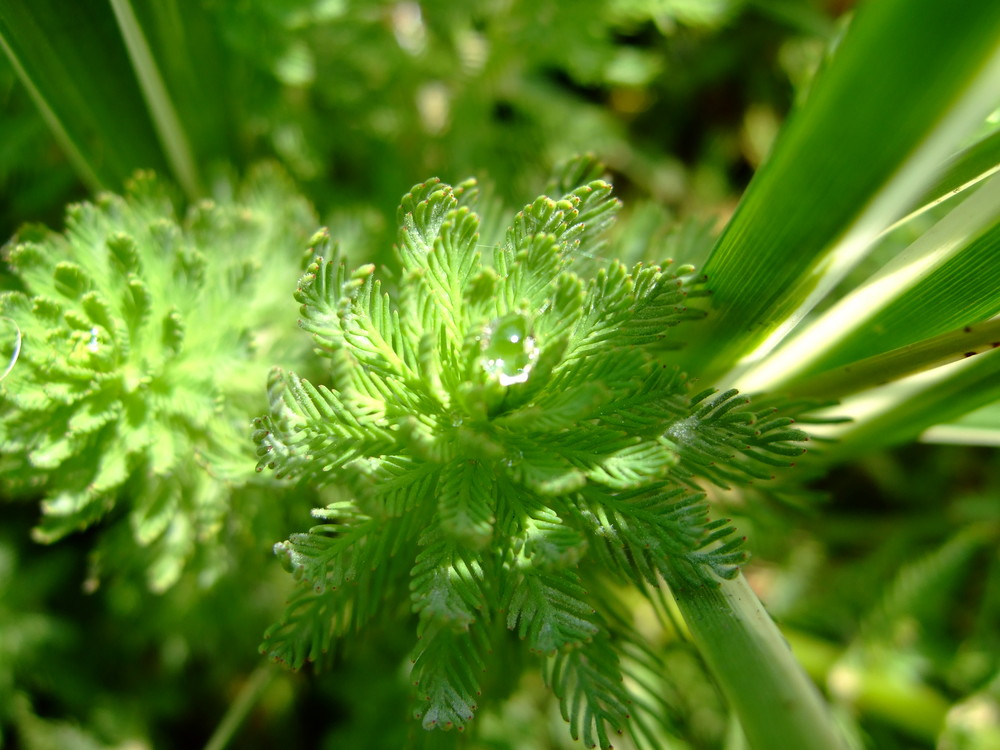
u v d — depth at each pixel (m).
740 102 0.17
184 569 0.11
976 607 0.14
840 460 0.12
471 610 0.07
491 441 0.07
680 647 0.10
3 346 0.08
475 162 0.15
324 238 0.07
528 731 0.13
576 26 0.14
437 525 0.07
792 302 0.08
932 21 0.06
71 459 0.09
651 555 0.07
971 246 0.08
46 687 0.13
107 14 0.10
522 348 0.07
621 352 0.07
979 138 0.08
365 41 0.14
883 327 0.09
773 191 0.07
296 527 0.10
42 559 0.13
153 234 0.09
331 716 0.14
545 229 0.07
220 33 0.12
